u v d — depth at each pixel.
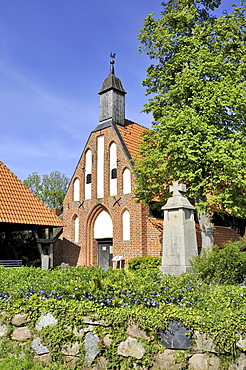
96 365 6.34
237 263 9.33
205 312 6.42
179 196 11.16
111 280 8.02
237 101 13.82
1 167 20.47
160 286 7.34
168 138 14.40
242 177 13.43
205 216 15.59
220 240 21.06
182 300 6.96
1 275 9.71
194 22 17.52
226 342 5.90
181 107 15.97
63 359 6.56
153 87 17.64
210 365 5.89
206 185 14.21
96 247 22.23
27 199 19.77
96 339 6.46
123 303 6.84
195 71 14.68
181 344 6.05
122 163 20.62
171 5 18.36
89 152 23.19
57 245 24.28
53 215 20.02
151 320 6.26
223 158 12.73
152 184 15.75
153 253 18.30
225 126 15.15
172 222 10.99
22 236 24.88
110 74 23.44
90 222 22.41
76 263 22.62
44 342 6.78
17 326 7.14
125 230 19.73
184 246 10.57
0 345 7.03
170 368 5.98
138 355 6.16
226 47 16.41
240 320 6.11
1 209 17.95
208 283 8.77
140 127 24.94
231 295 7.11
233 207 13.92
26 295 7.67
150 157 15.27
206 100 14.25
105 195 21.28
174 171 14.90
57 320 6.82
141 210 18.84
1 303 7.53
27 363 6.47
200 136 13.52
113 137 21.58
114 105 22.69
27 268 11.23
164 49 17.03
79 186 23.48
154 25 17.41
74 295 7.28
